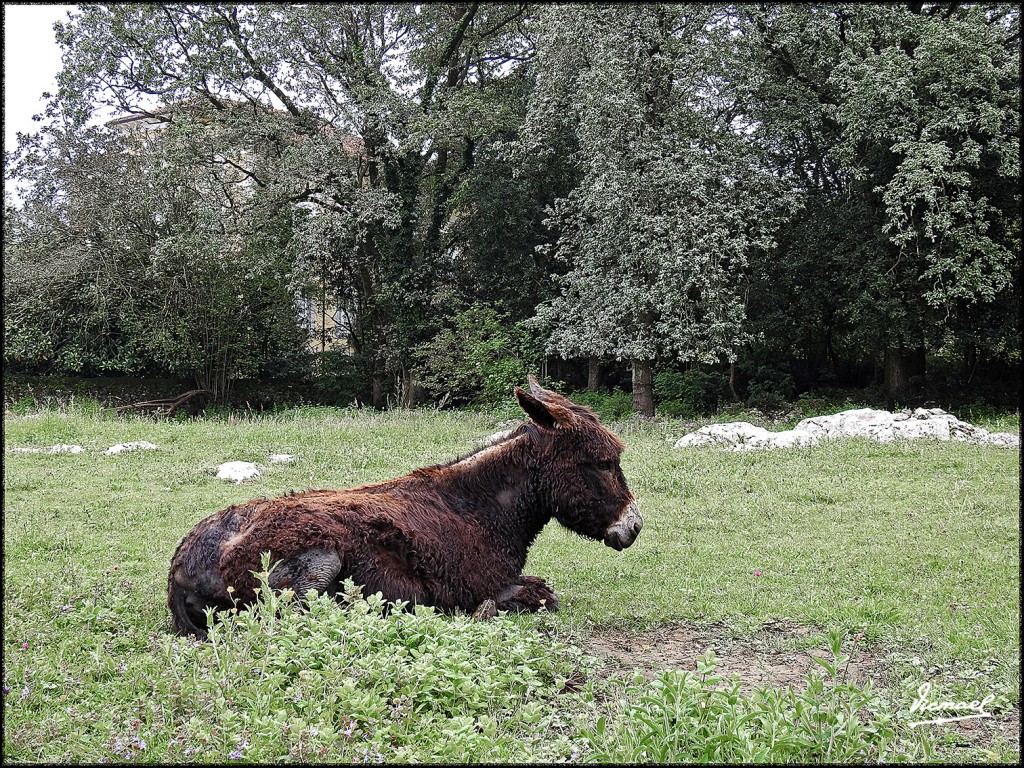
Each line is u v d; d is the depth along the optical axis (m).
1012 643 6.03
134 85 28.91
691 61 22.86
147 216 28.56
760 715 4.12
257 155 29.92
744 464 14.02
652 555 9.06
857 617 6.77
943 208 21.94
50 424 17.67
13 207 28.11
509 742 4.11
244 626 4.67
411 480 6.30
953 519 10.19
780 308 27.84
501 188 29.81
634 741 3.95
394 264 31.06
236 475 13.16
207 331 30.80
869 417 16.30
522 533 6.52
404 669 4.45
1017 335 25.05
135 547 8.85
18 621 5.83
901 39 23.89
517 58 33.44
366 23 30.09
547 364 31.98
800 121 25.19
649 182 22.84
